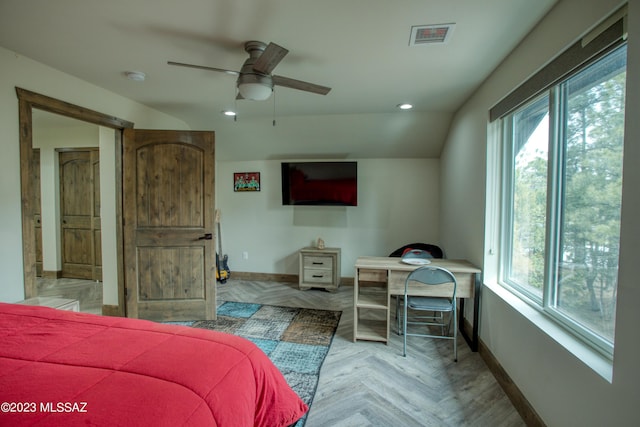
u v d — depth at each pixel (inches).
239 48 84.7
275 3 64.5
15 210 88.9
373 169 185.5
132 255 127.6
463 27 73.4
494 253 103.0
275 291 175.6
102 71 100.5
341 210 189.6
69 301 92.0
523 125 89.0
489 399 80.9
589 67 59.7
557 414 60.9
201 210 128.6
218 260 195.0
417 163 181.6
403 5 64.9
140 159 126.3
